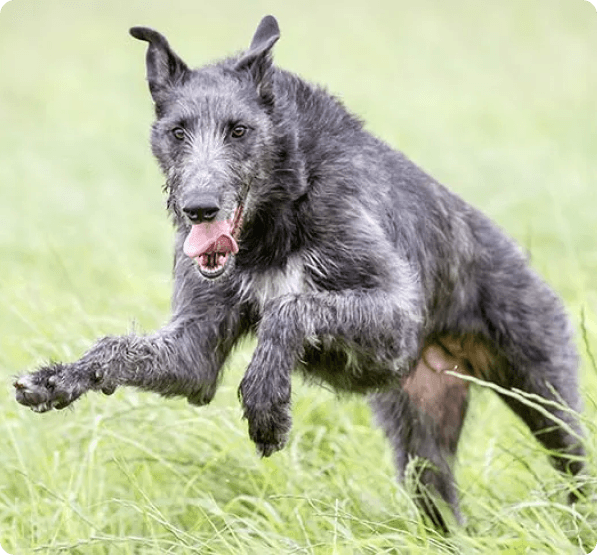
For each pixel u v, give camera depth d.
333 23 41.09
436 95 32.12
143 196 23.39
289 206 10.32
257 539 10.18
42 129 30.23
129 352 9.70
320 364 10.30
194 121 10.23
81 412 12.12
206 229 9.84
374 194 10.55
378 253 10.21
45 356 12.99
